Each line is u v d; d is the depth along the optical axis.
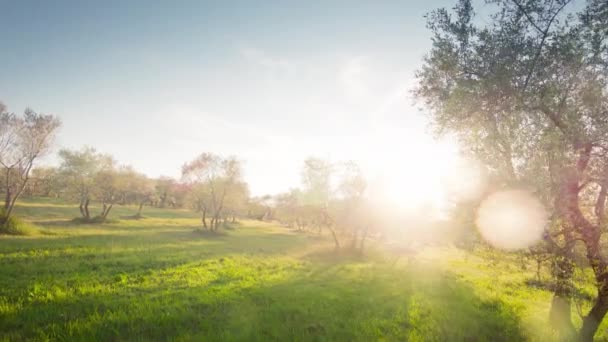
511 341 11.04
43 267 18.97
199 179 63.44
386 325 11.66
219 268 22.86
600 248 9.14
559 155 8.23
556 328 11.85
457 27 9.57
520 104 8.30
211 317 11.48
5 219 34.12
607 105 8.26
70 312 11.28
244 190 67.44
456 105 9.32
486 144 9.20
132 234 43.78
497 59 8.85
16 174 36.31
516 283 23.06
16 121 35.94
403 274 26.39
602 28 7.77
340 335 10.32
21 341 8.79
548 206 8.41
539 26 8.62
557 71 8.55
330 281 20.62
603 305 10.41
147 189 85.00
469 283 23.16
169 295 14.31
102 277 17.44
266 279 19.88
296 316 12.07
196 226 70.25
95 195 60.88
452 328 11.72
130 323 10.34
